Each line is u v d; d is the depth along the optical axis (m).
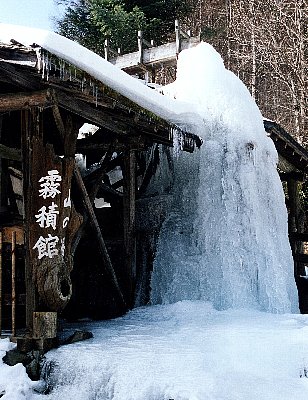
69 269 5.76
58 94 5.66
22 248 6.98
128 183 8.08
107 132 8.05
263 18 23.80
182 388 4.06
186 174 8.88
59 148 8.59
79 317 8.50
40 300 5.52
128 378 4.45
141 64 12.51
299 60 21.70
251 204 8.25
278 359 4.52
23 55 4.89
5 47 4.84
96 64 5.58
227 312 7.15
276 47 22.55
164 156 9.30
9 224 7.30
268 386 4.06
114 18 18.05
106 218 9.30
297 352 4.57
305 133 19.97
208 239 8.16
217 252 8.01
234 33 25.02
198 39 11.81
